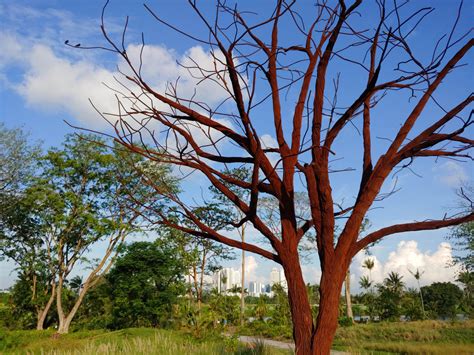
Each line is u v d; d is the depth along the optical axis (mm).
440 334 23703
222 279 34312
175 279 28547
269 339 26953
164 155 3527
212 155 3688
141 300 27641
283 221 3469
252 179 3348
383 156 3418
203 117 3600
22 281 31078
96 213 28172
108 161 26266
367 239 3318
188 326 14453
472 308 37188
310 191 3531
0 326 27453
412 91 3666
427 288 50562
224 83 3465
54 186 28469
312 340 3139
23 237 29438
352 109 3502
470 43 3240
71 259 29594
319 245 3395
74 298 33344
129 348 8000
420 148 3225
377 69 3369
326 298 3189
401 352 20172
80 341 17328
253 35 3727
